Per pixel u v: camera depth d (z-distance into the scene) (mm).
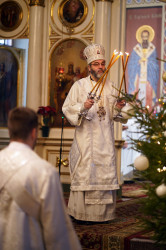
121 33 8508
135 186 10430
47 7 9000
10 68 10227
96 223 4871
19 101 10203
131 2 14203
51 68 8953
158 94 14086
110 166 4871
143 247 3934
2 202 2070
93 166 4820
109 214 4859
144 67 14219
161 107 2926
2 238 2031
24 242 1996
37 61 8891
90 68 4992
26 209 2020
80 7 8727
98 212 4773
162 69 14062
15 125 2178
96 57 4906
